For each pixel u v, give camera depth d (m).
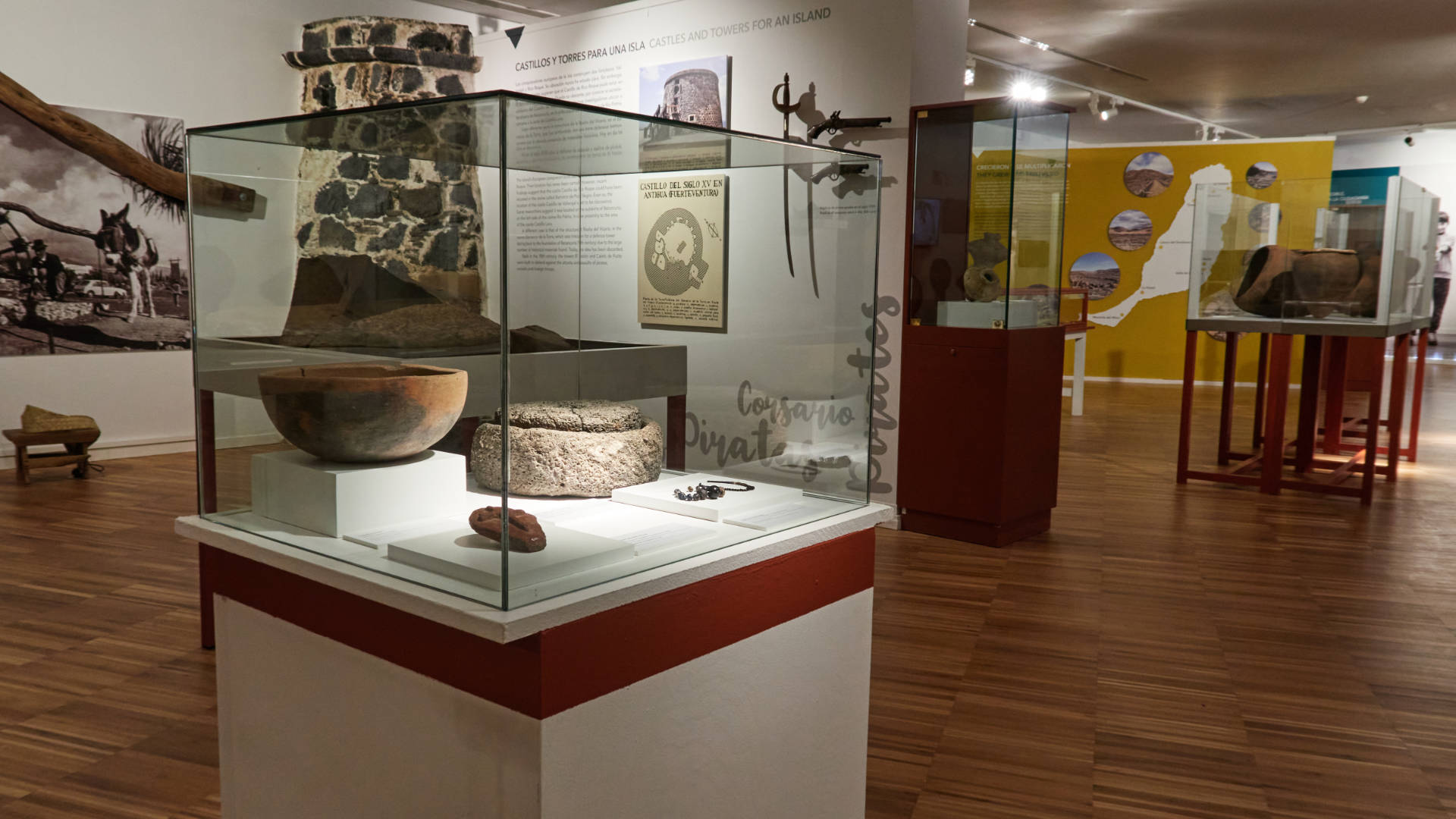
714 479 1.66
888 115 5.32
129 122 7.18
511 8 9.01
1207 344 13.04
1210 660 3.57
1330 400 7.85
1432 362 16.55
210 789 2.54
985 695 3.24
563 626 1.37
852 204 1.89
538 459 1.33
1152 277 13.12
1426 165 16.72
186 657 3.44
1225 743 2.90
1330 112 15.13
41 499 5.89
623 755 1.50
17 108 6.68
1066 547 5.16
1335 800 2.58
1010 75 12.59
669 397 1.54
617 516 1.47
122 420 7.35
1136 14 9.63
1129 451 8.05
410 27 7.40
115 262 7.21
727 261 1.60
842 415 1.96
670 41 6.18
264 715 1.81
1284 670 3.48
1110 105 14.40
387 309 1.35
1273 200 6.43
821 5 5.51
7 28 6.60
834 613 1.96
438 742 1.50
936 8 5.45
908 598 4.27
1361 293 6.13
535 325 1.31
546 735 1.36
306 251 1.45
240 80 7.74
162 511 5.62
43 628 3.71
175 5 7.35
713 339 1.60
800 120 5.68
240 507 1.74
